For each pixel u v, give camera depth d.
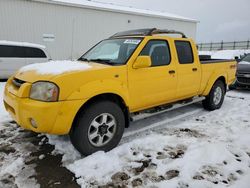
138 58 3.31
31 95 2.75
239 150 3.25
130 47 3.65
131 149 3.27
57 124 2.68
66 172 2.72
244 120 4.63
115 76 3.15
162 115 4.90
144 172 2.73
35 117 2.63
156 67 3.73
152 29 4.02
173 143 3.48
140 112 3.89
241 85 7.79
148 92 3.66
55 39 14.32
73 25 14.85
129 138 3.70
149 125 4.27
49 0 13.48
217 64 5.25
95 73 2.95
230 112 5.21
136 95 3.49
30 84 2.79
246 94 7.49
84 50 15.71
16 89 3.01
